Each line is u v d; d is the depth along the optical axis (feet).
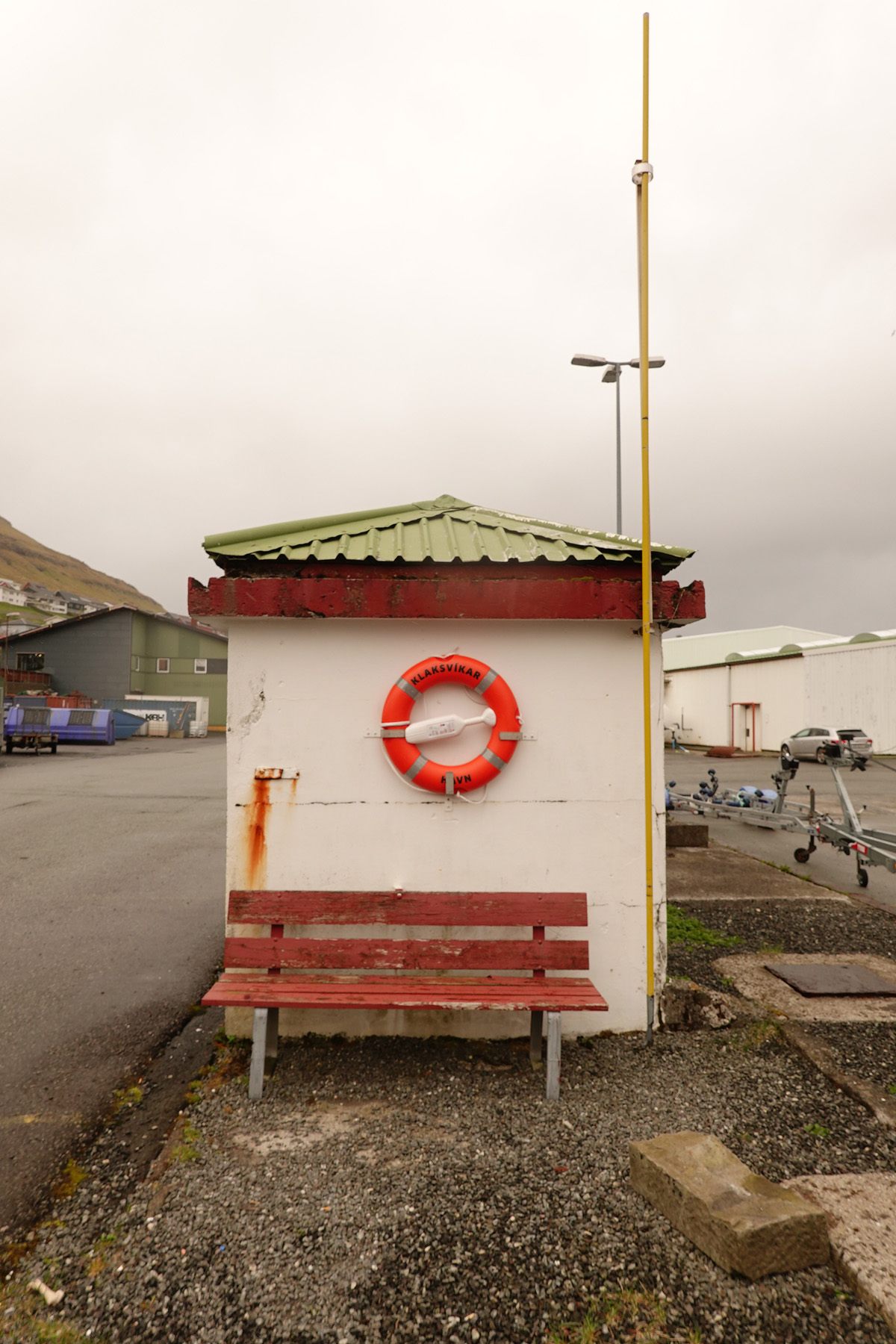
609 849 13.35
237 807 13.14
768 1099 11.08
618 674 13.41
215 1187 8.97
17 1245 8.05
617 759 13.38
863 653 88.22
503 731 13.07
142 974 17.42
